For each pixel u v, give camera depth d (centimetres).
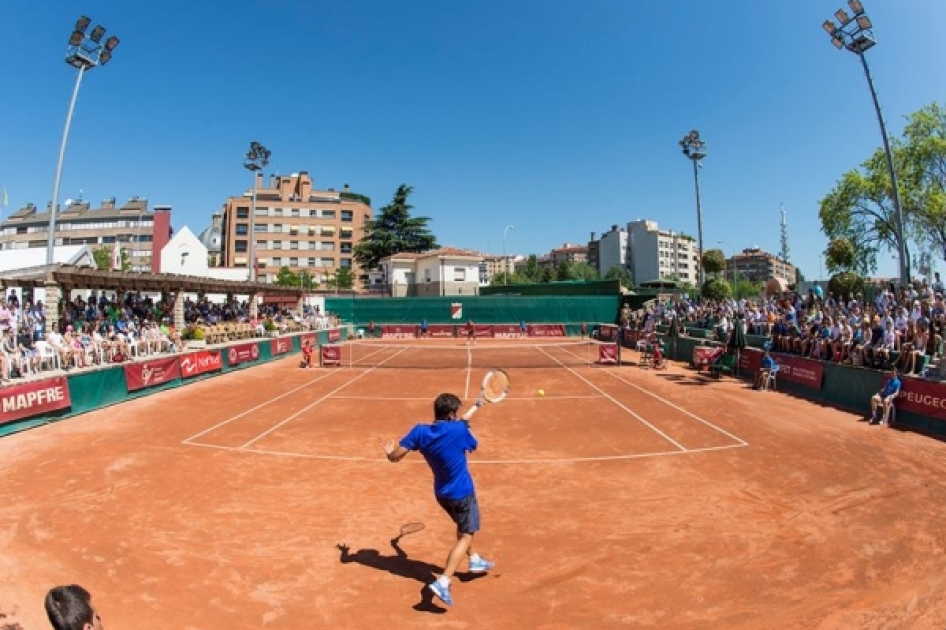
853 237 3850
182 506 894
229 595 615
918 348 1537
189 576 659
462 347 3894
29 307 2186
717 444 1273
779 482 1002
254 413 1656
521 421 1534
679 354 3048
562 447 1262
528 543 752
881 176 3622
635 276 13612
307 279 8525
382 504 903
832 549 726
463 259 5647
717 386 2145
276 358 3142
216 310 3628
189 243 5409
